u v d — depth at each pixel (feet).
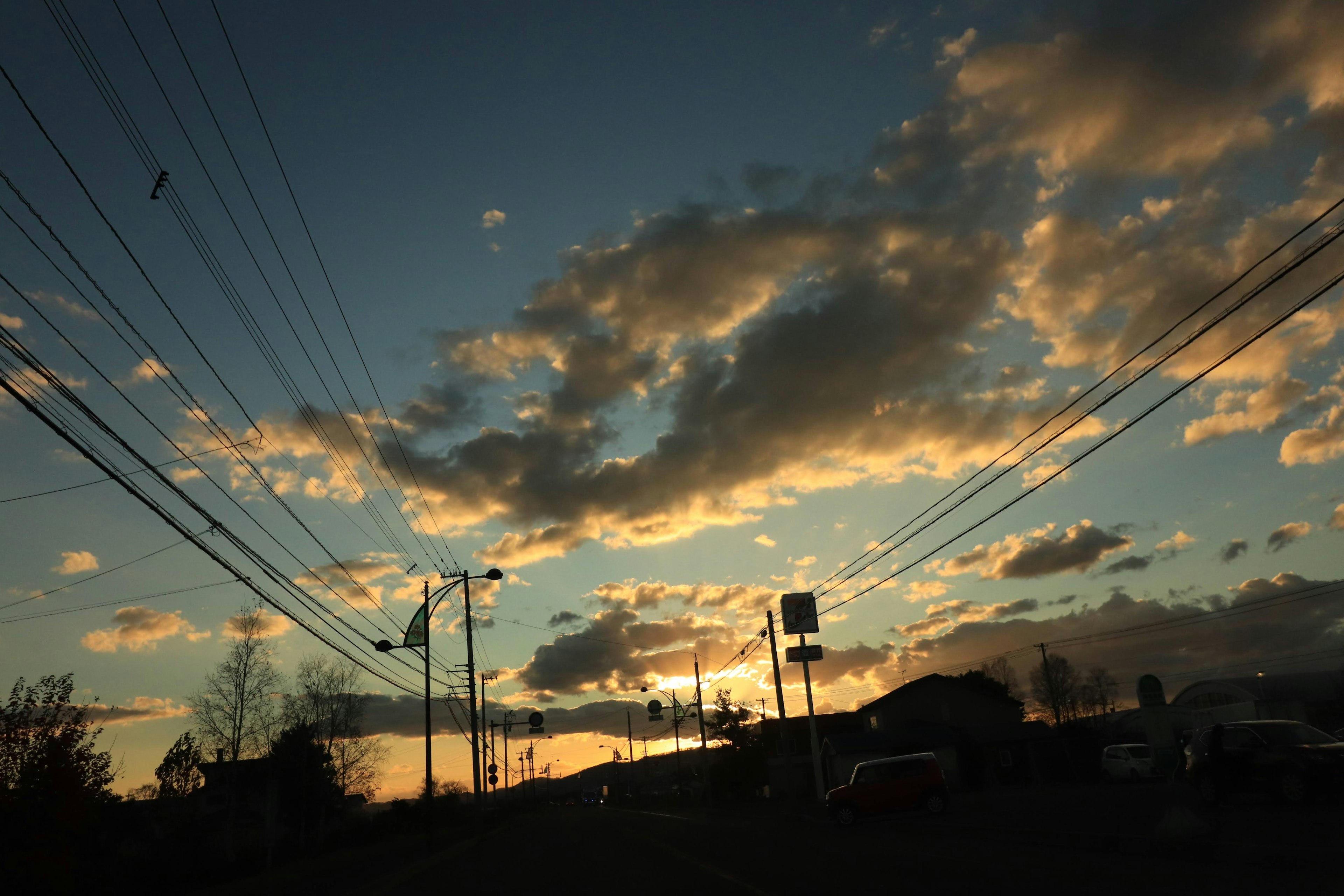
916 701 216.74
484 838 147.02
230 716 172.55
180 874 114.21
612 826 157.17
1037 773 182.09
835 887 45.60
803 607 174.19
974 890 40.37
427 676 117.70
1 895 71.26
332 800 212.02
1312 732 64.75
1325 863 38.40
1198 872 41.04
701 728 225.97
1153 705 83.10
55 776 75.46
